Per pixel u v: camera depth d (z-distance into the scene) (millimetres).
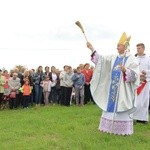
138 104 11977
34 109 18062
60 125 11938
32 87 19734
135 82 9930
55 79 20453
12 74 19438
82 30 10305
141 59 12430
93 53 10414
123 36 10375
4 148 8805
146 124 12109
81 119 13180
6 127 11938
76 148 8641
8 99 18812
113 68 10289
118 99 9961
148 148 8742
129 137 9766
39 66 20281
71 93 19906
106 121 10203
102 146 8875
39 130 11117
